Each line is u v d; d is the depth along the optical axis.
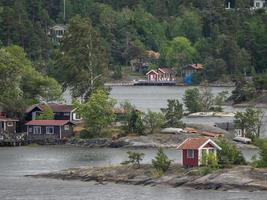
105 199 182.25
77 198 183.88
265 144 194.88
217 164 193.25
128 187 192.50
